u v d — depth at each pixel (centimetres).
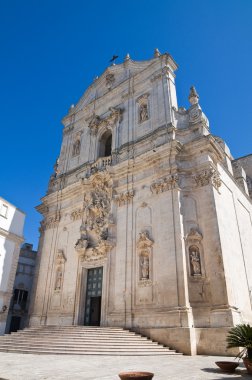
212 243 1797
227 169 2433
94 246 2342
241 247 2202
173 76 2714
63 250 2623
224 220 1994
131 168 2400
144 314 1831
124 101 2912
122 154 2594
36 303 2555
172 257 1852
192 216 1952
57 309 2389
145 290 1909
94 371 872
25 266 3956
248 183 3291
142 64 2969
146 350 1459
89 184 2653
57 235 2770
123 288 2027
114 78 3216
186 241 1873
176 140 2130
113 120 2855
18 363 1019
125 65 3138
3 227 2666
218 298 1647
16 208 2866
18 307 3706
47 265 2662
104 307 2056
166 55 2708
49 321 2384
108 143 3077
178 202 1975
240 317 1627
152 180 2217
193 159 2148
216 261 1738
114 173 2495
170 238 1912
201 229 1892
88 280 2352
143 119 2631
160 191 2109
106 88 3247
